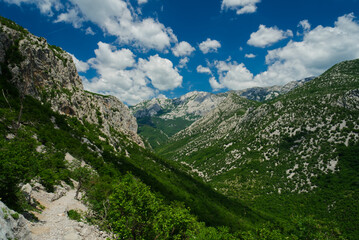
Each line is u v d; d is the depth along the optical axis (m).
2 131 45.62
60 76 115.44
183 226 24.20
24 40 91.75
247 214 122.94
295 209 128.75
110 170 74.12
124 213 21.62
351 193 118.75
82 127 104.25
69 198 34.91
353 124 164.88
